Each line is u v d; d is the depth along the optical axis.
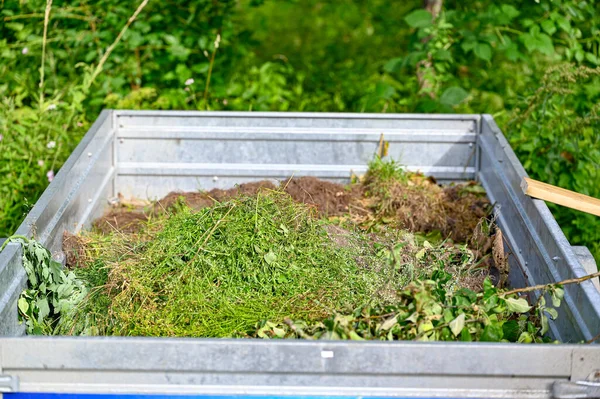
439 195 4.61
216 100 6.34
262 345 2.50
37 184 5.32
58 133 5.54
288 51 9.02
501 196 4.23
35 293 3.15
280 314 3.11
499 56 7.71
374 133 4.85
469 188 4.67
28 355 2.52
